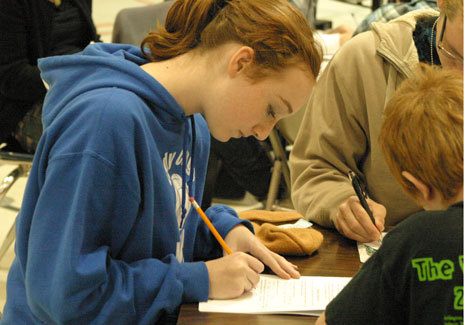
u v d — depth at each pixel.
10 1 3.79
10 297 1.86
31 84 3.83
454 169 1.38
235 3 1.75
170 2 4.06
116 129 1.60
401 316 1.38
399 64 2.46
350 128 2.63
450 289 1.29
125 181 1.63
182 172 1.94
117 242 1.71
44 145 1.65
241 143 4.36
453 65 2.12
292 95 1.76
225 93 1.73
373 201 2.49
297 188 2.67
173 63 1.82
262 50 1.69
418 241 1.34
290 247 2.08
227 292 1.77
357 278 1.43
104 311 1.64
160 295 1.70
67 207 1.59
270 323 1.68
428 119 1.41
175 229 1.83
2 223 4.52
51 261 1.61
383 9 3.53
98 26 8.75
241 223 2.13
